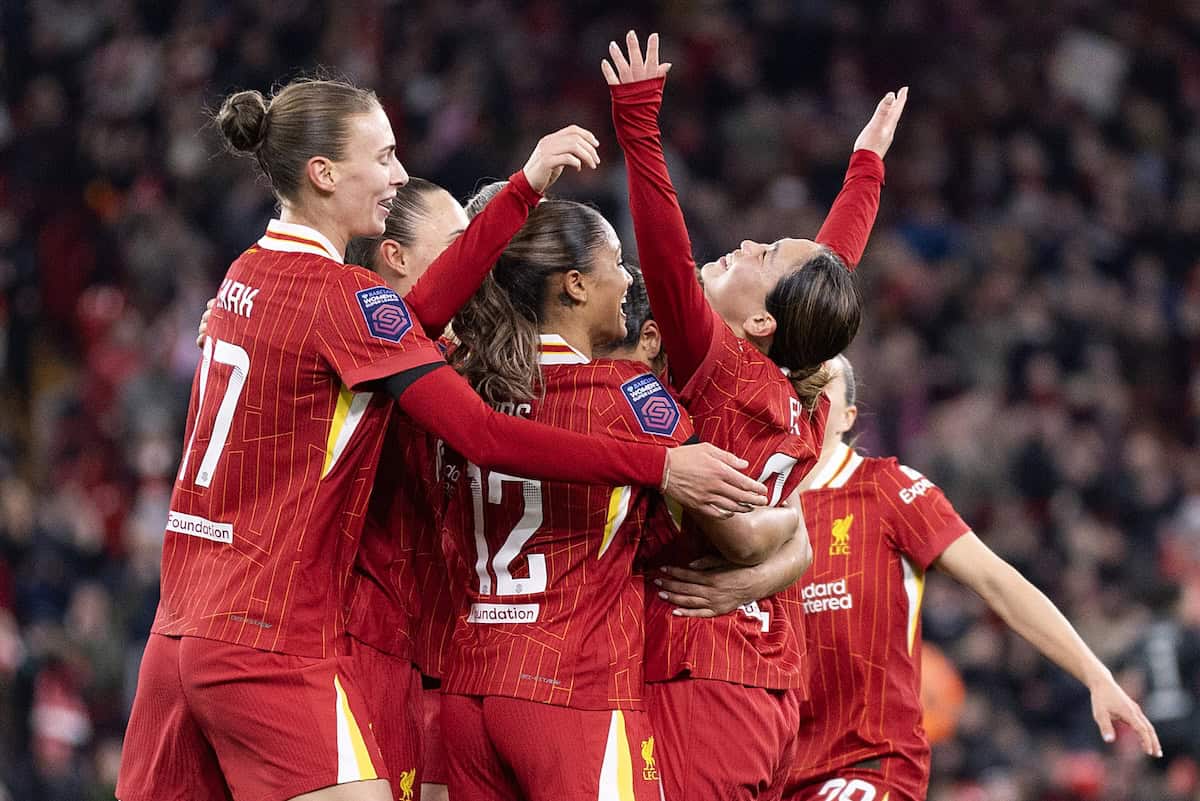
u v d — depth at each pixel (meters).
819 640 16.16
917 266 50.47
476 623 13.21
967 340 48.19
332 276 12.50
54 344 51.84
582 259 13.19
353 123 12.90
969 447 43.34
